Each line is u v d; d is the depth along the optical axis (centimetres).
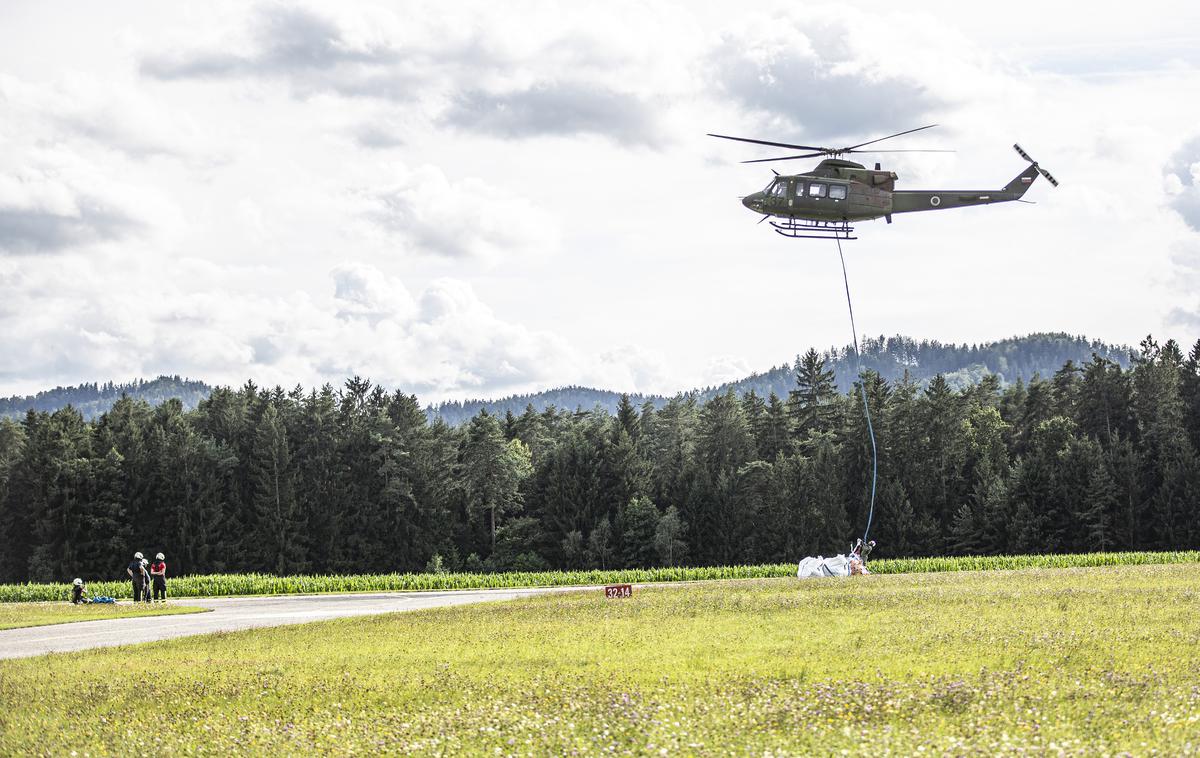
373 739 1555
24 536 10438
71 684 2111
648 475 11038
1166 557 6800
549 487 10812
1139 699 1620
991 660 2014
